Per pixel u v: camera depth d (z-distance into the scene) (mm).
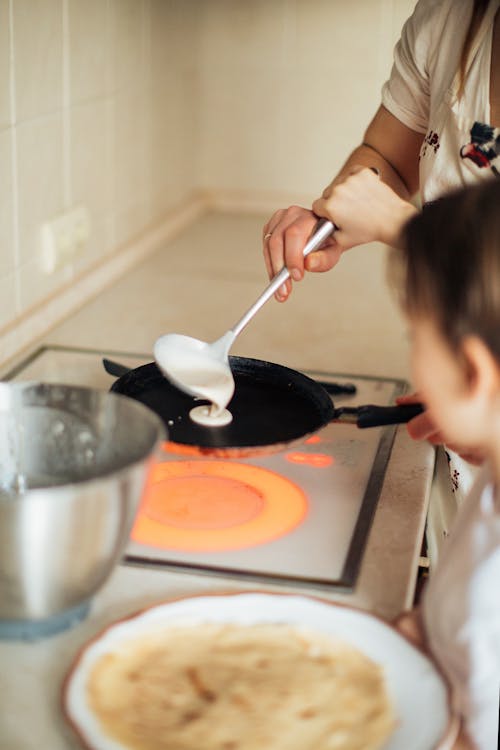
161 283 1703
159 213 2006
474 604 716
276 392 1129
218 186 2268
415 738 628
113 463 813
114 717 627
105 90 1620
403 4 2047
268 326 1516
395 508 950
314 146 2197
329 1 2068
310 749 616
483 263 664
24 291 1386
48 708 657
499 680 708
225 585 807
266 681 669
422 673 685
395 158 1283
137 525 895
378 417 994
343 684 673
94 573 686
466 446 917
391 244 1062
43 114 1385
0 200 1283
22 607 672
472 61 1104
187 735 619
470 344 680
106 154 1660
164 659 684
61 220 1478
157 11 1847
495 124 1107
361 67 2109
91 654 681
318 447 1068
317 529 903
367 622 731
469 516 772
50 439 840
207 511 927
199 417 1060
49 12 1365
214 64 2162
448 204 708
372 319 1567
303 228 1089
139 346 1393
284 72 2146
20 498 622
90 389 812
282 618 732
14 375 1243
